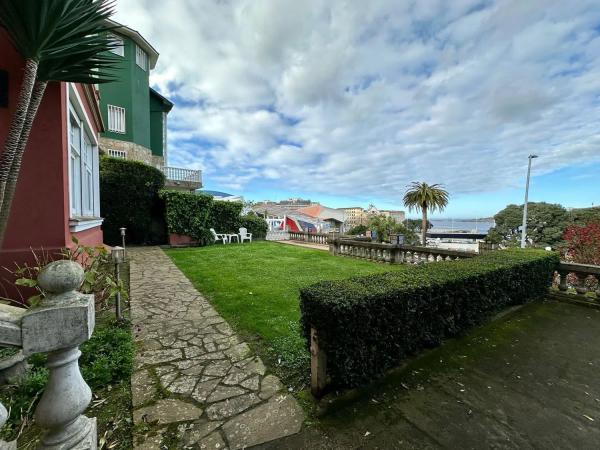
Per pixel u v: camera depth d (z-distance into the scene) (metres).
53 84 3.34
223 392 2.11
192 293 4.82
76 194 5.30
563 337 3.23
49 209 3.30
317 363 2.01
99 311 3.74
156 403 1.96
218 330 3.29
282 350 2.78
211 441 1.63
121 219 11.66
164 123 19.56
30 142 3.22
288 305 4.20
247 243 14.12
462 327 3.19
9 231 3.11
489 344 3.04
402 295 2.42
